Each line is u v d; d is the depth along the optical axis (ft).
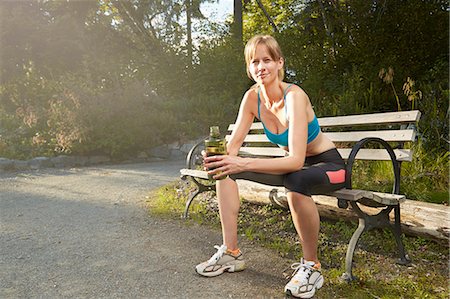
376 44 33.99
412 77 31.50
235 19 49.55
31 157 26.91
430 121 16.72
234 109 37.91
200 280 8.21
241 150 15.39
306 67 41.47
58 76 48.57
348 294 7.53
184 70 46.34
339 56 37.68
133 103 31.53
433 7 33.32
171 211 13.46
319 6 45.68
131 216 13.14
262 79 8.24
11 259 9.51
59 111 29.07
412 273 8.38
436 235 9.08
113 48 52.95
